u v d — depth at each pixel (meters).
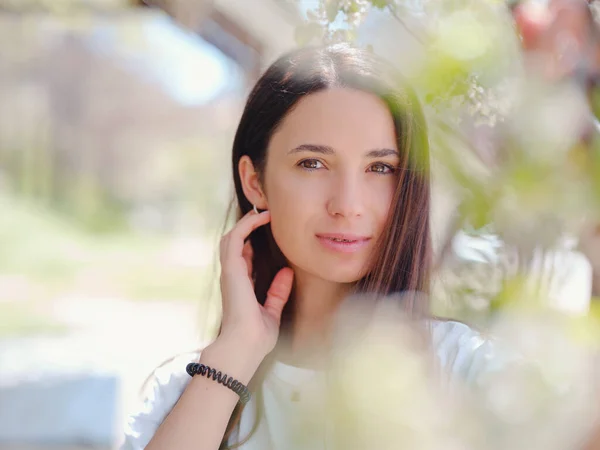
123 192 21.56
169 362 1.46
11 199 17.72
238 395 1.29
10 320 8.72
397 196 1.30
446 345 1.20
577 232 0.75
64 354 6.63
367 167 1.31
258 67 3.94
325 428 1.21
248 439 1.33
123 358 6.57
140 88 19.31
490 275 1.05
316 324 1.40
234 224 1.54
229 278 1.38
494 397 0.68
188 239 18.97
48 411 4.68
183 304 10.29
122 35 10.20
